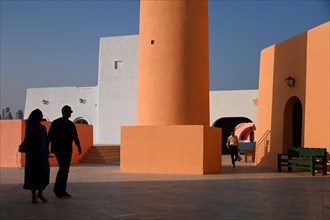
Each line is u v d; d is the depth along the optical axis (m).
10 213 7.02
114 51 36.78
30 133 8.05
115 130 36.38
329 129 14.74
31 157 8.01
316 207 7.57
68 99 38.22
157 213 6.97
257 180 12.25
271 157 18.59
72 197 8.74
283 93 17.80
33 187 7.95
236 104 33.00
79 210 7.26
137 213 6.97
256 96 32.50
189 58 14.66
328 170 14.62
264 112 19.48
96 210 7.25
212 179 12.46
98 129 36.84
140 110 15.16
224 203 7.98
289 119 17.69
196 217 6.65
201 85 14.85
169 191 9.70
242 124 40.16
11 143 19.91
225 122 38.25
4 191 9.84
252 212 7.07
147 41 15.04
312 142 15.60
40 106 39.09
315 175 13.98
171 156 14.30
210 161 14.66
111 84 36.69
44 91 39.03
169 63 14.62
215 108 33.50
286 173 14.79
